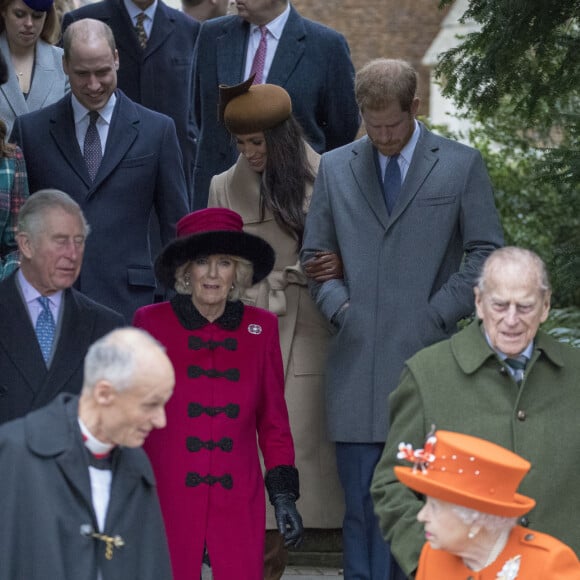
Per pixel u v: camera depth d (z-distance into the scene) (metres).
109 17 32.44
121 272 25.28
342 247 23.45
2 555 15.27
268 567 24.70
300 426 25.00
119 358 15.12
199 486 20.41
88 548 15.57
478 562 15.68
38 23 29.16
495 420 17.72
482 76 27.16
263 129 24.88
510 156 45.69
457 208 23.25
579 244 29.09
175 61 32.44
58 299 20.06
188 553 20.27
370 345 23.08
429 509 15.56
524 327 17.27
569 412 17.75
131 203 25.50
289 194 25.06
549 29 26.55
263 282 25.14
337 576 26.83
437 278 23.30
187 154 32.53
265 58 28.89
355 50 85.00
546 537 15.62
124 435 15.42
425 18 85.56
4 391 19.52
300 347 25.12
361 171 23.58
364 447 23.28
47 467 15.49
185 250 20.36
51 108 25.88
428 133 23.69
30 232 19.62
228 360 20.89
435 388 17.98
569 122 28.91
